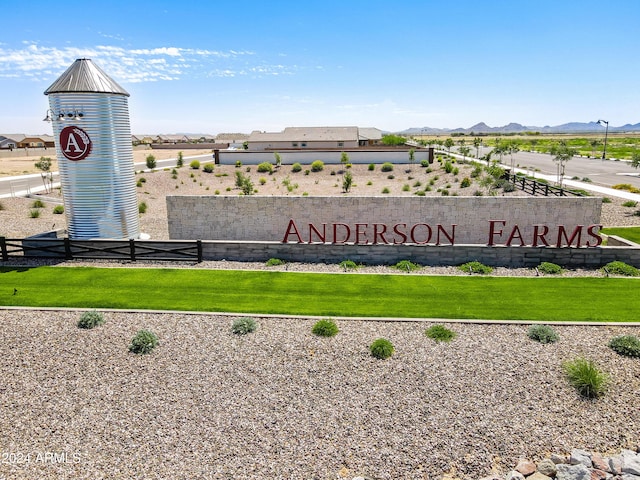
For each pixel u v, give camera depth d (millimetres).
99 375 11078
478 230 22078
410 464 8430
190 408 9906
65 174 20781
